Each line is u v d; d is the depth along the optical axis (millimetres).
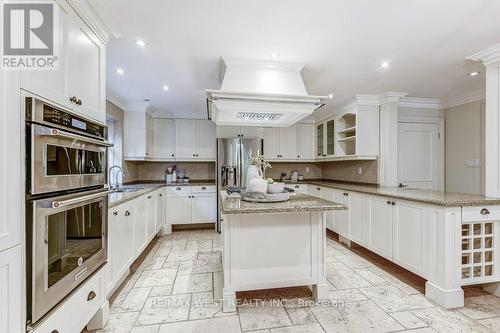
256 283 2109
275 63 2480
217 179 4574
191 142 4930
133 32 1946
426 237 2240
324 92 3568
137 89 3354
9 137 1047
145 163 5043
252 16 1738
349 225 3586
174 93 3537
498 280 2182
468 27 1885
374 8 1650
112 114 3732
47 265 1215
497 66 2246
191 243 3861
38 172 1162
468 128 3742
